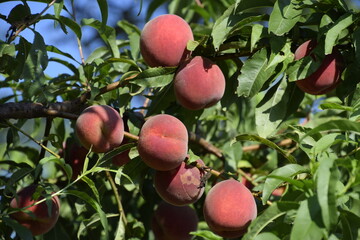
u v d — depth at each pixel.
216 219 1.33
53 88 1.61
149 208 1.67
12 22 1.47
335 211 1.11
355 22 1.41
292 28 1.43
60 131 1.68
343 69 1.43
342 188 1.22
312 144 1.37
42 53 1.45
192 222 1.61
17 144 1.61
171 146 1.35
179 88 1.40
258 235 1.19
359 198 1.21
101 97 1.47
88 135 1.37
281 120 1.46
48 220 1.39
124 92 1.49
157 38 1.40
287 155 1.40
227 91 1.51
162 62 1.40
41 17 1.48
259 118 1.46
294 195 1.23
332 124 1.21
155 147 1.35
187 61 1.41
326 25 1.39
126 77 1.44
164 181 1.40
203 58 1.42
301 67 1.40
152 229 1.64
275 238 1.19
